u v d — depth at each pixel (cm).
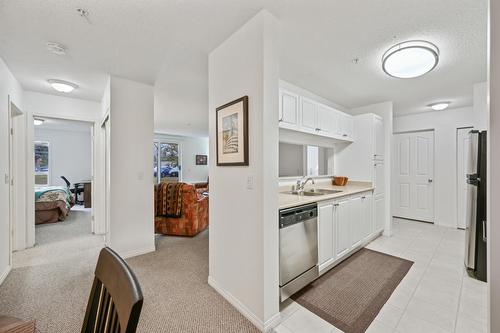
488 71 82
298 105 265
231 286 188
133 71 261
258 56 160
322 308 183
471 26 177
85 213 554
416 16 166
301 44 204
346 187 339
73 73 265
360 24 175
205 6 154
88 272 246
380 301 192
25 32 184
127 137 282
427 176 463
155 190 380
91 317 76
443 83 296
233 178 186
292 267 190
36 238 364
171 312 177
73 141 717
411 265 260
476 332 157
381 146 371
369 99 365
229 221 190
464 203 417
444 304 188
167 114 496
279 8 156
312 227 213
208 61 227
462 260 274
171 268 254
